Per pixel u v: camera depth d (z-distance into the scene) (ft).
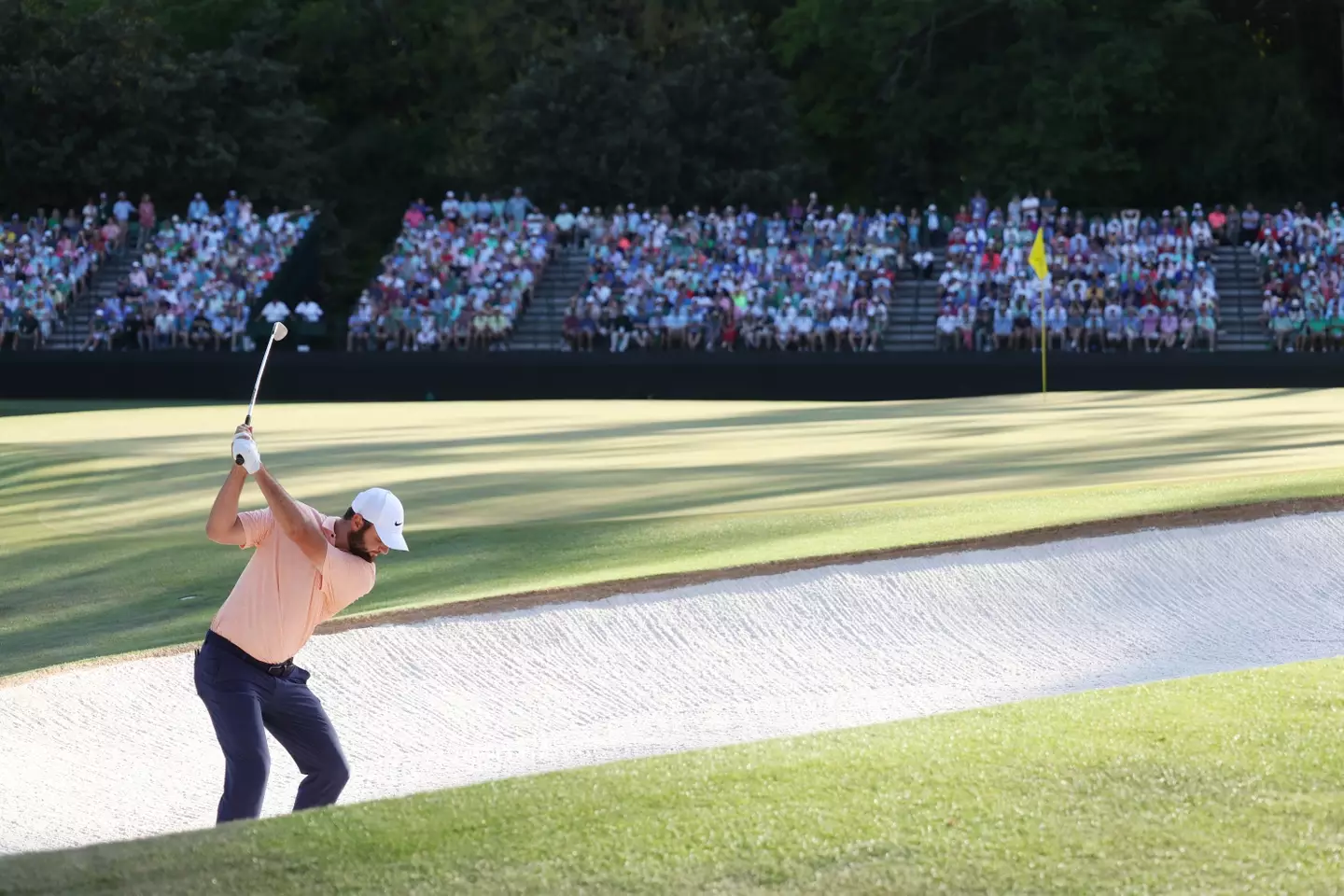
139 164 145.79
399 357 106.52
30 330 121.39
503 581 35.14
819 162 157.89
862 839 13.08
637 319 112.68
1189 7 147.54
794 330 111.04
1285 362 96.37
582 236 122.01
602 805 14.21
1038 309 107.65
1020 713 17.38
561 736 23.86
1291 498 35.86
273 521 18.08
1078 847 12.75
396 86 175.73
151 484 58.03
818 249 115.34
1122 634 28.48
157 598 37.81
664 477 53.67
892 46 156.97
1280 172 154.10
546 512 46.24
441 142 172.24
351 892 12.25
